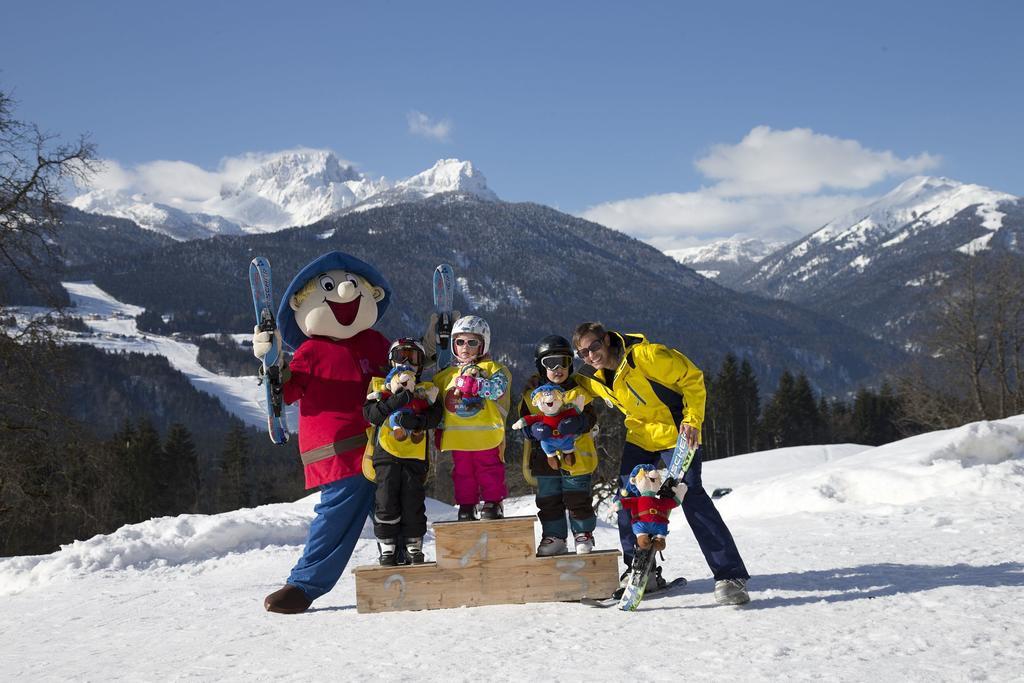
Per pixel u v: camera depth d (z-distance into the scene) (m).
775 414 92.25
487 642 4.25
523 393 5.40
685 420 4.85
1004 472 9.35
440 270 6.26
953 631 3.76
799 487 10.24
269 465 85.50
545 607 5.09
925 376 41.00
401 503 5.50
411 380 5.26
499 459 5.54
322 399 6.00
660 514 4.81
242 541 11.90
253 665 4.18
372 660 4.05
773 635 3.94
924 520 7.95
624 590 5.22
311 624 5.25
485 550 5.30
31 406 19.61
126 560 11.03
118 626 6.16
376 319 6.41
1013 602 4.23
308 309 6.13
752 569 6.09
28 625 6.80
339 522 5.94
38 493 20.06
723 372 92.31
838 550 6.71
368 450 5.62
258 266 5.91
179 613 6.59
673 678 3.33
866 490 9.88
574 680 3.40
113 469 21.52
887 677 3.13
